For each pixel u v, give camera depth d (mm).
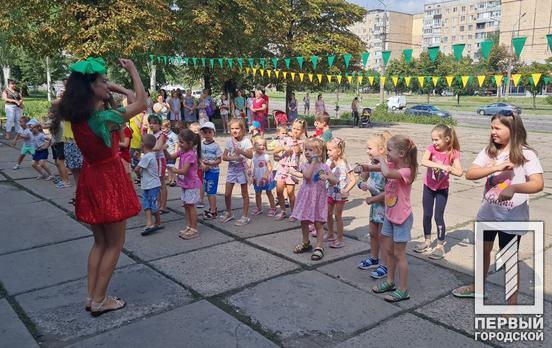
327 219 4910
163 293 4051
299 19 23922
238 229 5922
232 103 21500
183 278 4371
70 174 9273
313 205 4781
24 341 3279
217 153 6234
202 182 6961
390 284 4062
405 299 3934
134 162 8922
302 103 53531
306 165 4836
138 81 3598
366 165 4348
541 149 15195
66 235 5645
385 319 3611
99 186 3449
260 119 17500
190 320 3574
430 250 5117
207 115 19297
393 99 45875
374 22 97188
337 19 25422
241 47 21375
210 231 5840
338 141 5188
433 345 3230
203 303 3861
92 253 3701
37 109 22812
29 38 15289
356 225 6188
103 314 3676
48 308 3781
